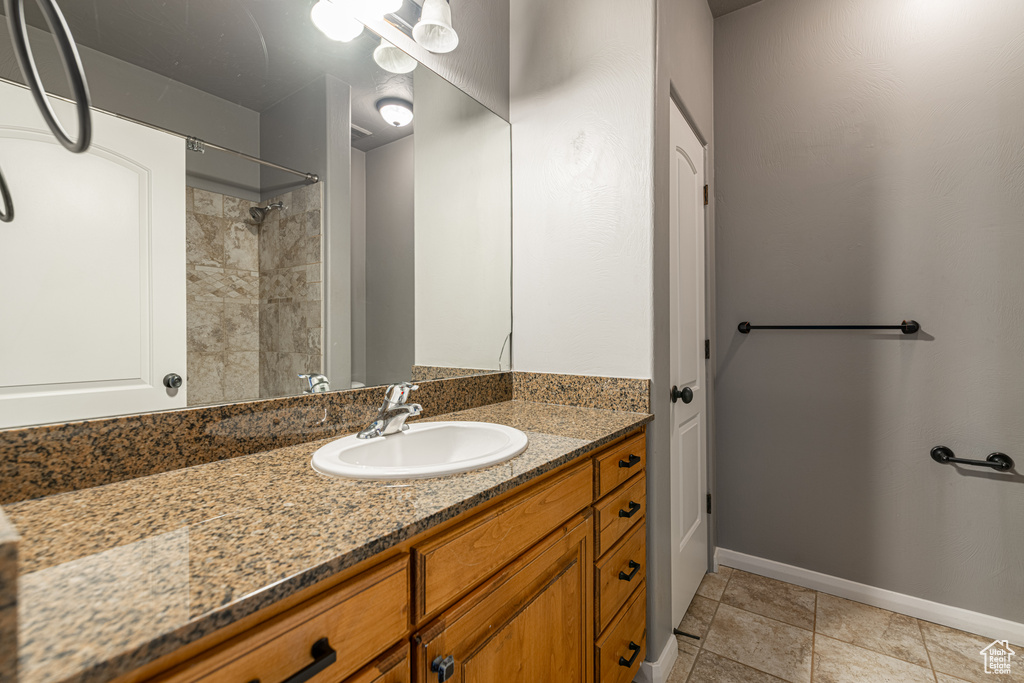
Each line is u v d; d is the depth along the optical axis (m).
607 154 1.50
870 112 1.83
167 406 0.88
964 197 1.66
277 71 1.06
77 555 0.52
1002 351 1.61
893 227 1.79
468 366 1.58
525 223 1.71
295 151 1.10
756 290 2.09
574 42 1.58
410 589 0.65
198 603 0.42
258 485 0.77
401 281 1.37
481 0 1.62
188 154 0.91
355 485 0.77
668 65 1.53
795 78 1.99
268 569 0.49
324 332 1.16
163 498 0.71
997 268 1.61
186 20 0.91
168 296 0.88
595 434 1.15
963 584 1.68
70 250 0.75
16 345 0.70
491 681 0.77
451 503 0.69
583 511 1.09
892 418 1.81
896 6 1.78
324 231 1.17
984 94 1.62
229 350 0.98
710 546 2.12
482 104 1.62
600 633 1.13
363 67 1.25
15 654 0.31
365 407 1.23
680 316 1.74
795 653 1.56
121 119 0.82
